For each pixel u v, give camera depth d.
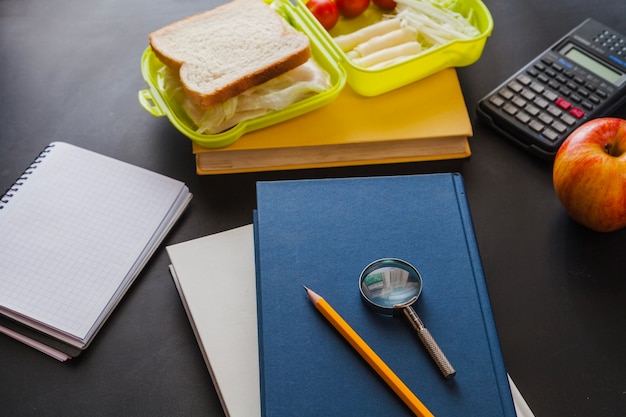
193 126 0.95
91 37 1.12
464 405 0.70
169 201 0.90
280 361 0.72
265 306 0.76
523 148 0.97
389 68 0.94
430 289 0.78
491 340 0.74
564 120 0.95
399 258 0.80
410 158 0.96
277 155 0.95
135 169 0.94
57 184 0.92
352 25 1.07
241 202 0.92
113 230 0.88
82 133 1.00
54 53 1.10
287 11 1.04
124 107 1.03
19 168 0.97
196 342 0.82
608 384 0.78
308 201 0.84
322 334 0.74
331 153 0.95
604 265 0.87
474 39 0.97
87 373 0.80
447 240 0.81
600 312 0.84
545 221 0.91
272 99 0.92
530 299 0.85
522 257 0.88
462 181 0.87
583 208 0.86
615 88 0.97
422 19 1.02
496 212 0.92
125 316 0.84
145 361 0.81
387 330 0.74
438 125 0.95
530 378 0.79
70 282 0.84
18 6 1.16
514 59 1.07
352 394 0.71
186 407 0.78
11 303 0.82
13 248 0.86
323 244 0.80
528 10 1.14
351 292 0.77
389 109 0.97
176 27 0.98
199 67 0.92
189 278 0.84
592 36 1.02
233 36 0.96
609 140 0.85
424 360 0.73
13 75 1.07
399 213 0.83
